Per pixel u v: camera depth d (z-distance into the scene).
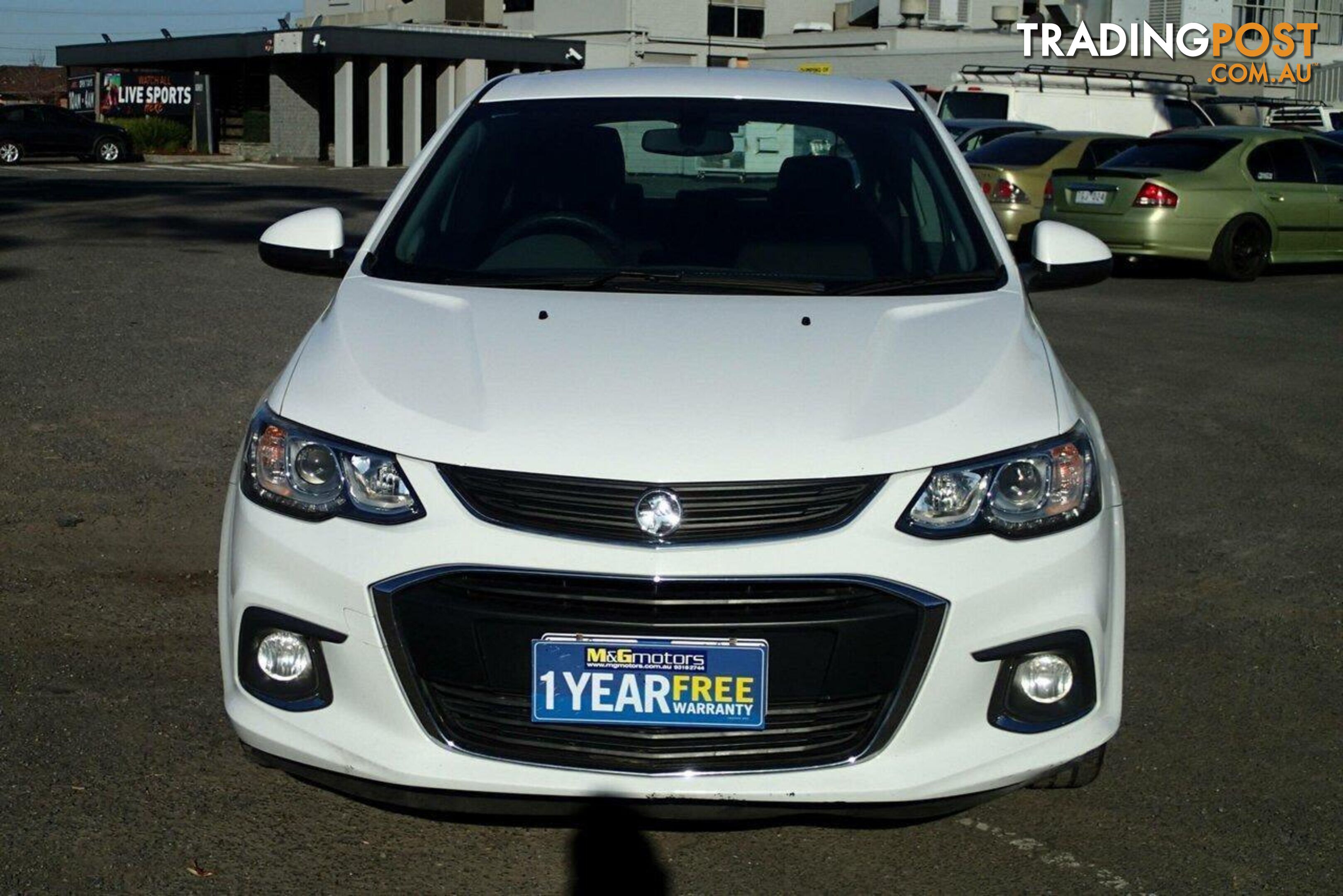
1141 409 7.96
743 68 4.97
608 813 2.88
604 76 4.75
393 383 3.14
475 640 2.86
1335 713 4.08
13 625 4.52
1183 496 6.29
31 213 17.44
